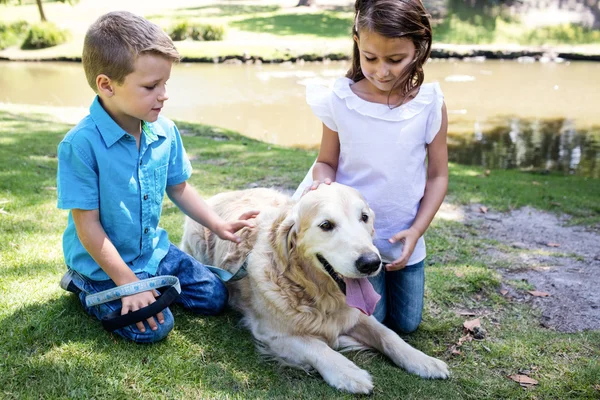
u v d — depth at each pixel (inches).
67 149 110.3
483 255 192.1
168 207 215.6
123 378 106.3
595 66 858.1
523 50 937.5
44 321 120.0
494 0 1275.8
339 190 118.5
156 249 130.6
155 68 107.1
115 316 114.1
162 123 125.7
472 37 1088.2
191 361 115.0
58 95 658.8
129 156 116.5
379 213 130.1
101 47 104.9
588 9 1215.6
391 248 131.0
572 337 137.6
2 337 113.7
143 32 106.2
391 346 124.1
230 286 141.8
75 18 1349.7
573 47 983.6
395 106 125.5
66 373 105.4
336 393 110.5
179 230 189.2
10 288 134.2
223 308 137.0
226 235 134.1
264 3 1659.7
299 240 120.1
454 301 154.2
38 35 1029.2
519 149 450.3
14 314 122.3
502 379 119.6
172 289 118.0
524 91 682.8
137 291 113.0
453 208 251.3
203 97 643.5
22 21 1078.4
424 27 117.0
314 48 938.7
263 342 126.3
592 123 533.6
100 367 108.1
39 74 810.2
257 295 129.8
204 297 132.5
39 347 112.0
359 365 122.2
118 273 113.4
